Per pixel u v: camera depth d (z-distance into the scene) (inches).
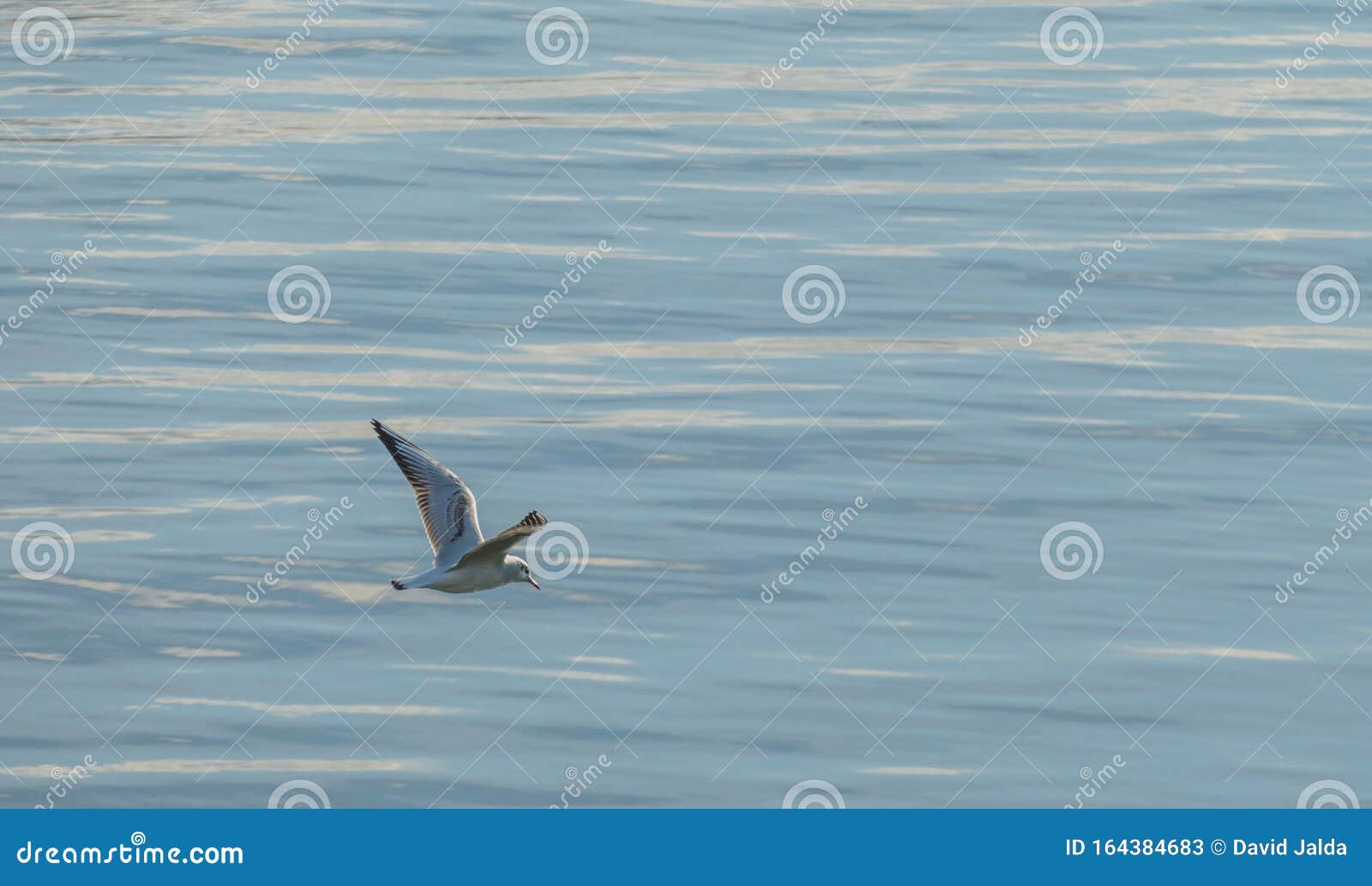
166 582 655.1
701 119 1080.2
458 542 500.7
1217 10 1289.4
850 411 767.1
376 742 572.7
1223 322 843.4
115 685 600.1
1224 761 562.9
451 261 903.7
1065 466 727.1
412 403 774.5
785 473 721.0
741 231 933.8
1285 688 595.2
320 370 805.9
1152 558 666.2
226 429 757.3
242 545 677.9
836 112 1090.1
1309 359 808.9
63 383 795.4
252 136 1065.5
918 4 1300.4
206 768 563.2
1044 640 619.2
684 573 657.6
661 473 721.0
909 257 904.9
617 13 1272.1
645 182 994.7
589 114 1087.6
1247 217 951.0
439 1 1306.6
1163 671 603.8
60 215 961.5
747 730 574.6
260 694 596.1
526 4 1299.2
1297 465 727.1
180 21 1273.4
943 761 562.3
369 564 668.1
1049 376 795.4
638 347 821.2
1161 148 1042.1
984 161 1024.2
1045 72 1158.3
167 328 842.2
